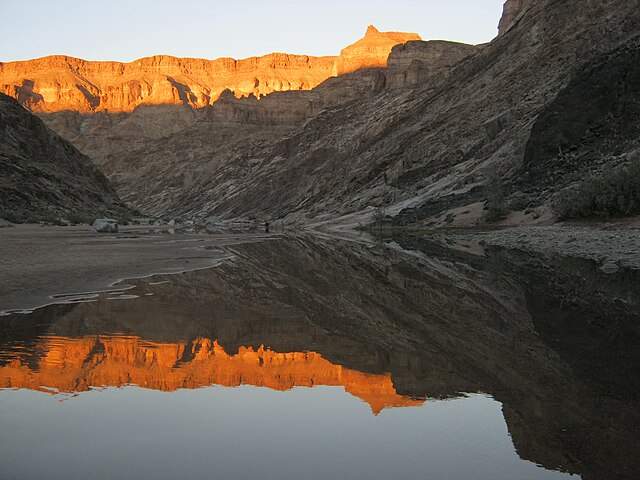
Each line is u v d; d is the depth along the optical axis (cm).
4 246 3005
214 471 520
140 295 1642
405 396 747
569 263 2469
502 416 667
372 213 8012
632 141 4600
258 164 18600
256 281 2075
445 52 15175
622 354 975
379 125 12256
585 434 614
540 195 4962
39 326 1179
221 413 679
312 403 715
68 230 5919
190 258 2891
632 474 516
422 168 8675
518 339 1109
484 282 2031
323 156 14538
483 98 8794
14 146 9281
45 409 690
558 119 5544
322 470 522
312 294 1764
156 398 736
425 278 2177
